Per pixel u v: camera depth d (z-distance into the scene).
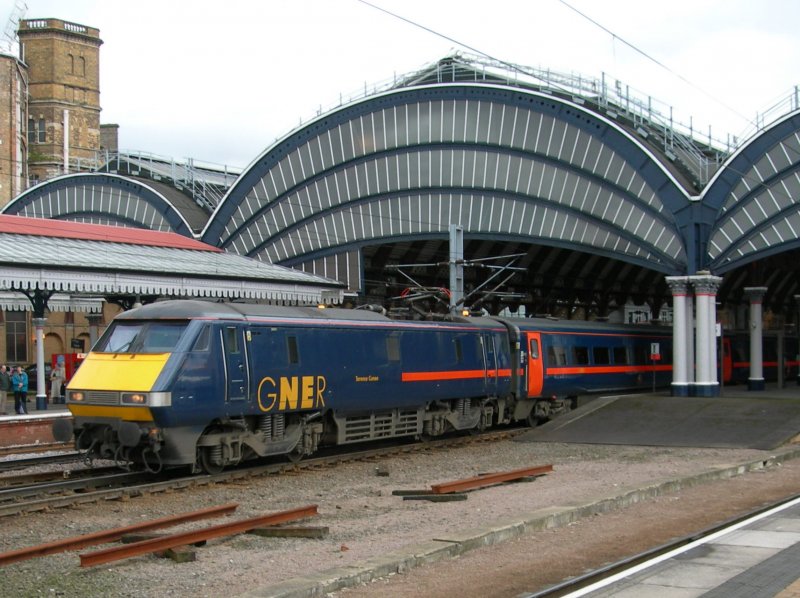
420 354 26.41
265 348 21.28
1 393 32.91
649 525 14.20
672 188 37.25
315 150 48.88
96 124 92.50
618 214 39.72
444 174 44.75
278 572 10.92
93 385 19.47
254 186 51.72
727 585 10.10
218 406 19.91
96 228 42.38
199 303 20.62
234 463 21.09
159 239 43.81
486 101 43.34
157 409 18.75
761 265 45.28
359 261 47.88
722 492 17.92
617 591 9.97
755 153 36.03
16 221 38.66
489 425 30.28
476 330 29.19
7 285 29.72
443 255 53.50
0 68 77.50
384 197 46.56
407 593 10.06
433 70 46.38
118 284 32.91
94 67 92.25
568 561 11.62
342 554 11.87
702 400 33.22
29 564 11.55
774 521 14.20
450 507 15.76
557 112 41.06
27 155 85.25
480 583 10.50
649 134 41.16
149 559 11.72
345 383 23.55
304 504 16.70
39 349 33.75
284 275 41.72
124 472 21.02
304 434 22.88
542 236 42.28
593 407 33.03
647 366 40.38
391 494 17.66
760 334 45.16
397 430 26.08
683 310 36.72
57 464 22.78
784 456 23.66
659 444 26.48
